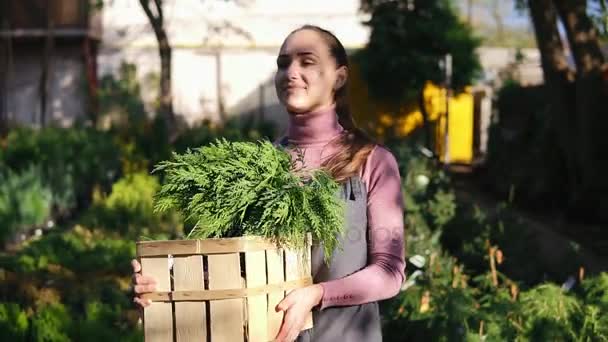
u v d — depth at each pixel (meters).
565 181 12.34
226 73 22.45
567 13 10.41
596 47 10.40
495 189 14.26
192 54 22.36
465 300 4.40
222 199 2.29
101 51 22.36
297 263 2.31
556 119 11.20
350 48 22.22
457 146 18.64
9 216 9.02
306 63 2.55
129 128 14.43
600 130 10.55
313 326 2.40
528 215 11.95
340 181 2.43
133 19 22.23
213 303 2.17
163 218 9.43
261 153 2.34
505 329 4.07
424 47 15.83
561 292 4.48
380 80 16.03
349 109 2.64
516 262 5.88
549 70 11.03
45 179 10.40
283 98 2.57
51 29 20.17
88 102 21.66
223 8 22.36
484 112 19.22
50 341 4.14
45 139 11.34
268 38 22.50
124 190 10.73
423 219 6.30
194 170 2.34
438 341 4.09
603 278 4.61
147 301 2.20
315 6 22.36
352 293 2.31
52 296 5.75
